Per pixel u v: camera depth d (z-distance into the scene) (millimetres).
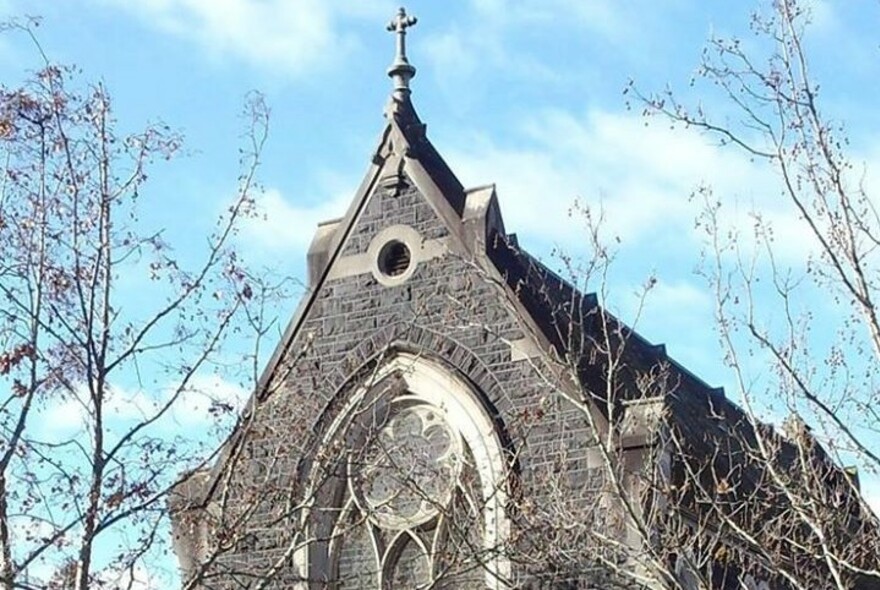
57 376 25156
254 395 30203
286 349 36125
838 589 26172
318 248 36719
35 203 25719
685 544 28281
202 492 31766
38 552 24188
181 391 26094
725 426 39438
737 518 32750
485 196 35625
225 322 30453
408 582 33969
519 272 35750
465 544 30891
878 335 24141
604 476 31828
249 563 33375
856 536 31000
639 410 32375
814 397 27562
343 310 36000
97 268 25672
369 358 35281
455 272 35156
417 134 36938
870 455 24969
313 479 30672
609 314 36125
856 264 24438
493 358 34188
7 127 25594
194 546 31016
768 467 26719
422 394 34688
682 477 32938
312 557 33906
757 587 33156
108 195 25969
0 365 24656
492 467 33312
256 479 32031
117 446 25000
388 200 36406
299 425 32125
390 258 36062
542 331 33875
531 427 32125
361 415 34906
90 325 25188
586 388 30859
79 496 27797
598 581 30656
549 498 31969
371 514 30125
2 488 24188
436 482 33875
